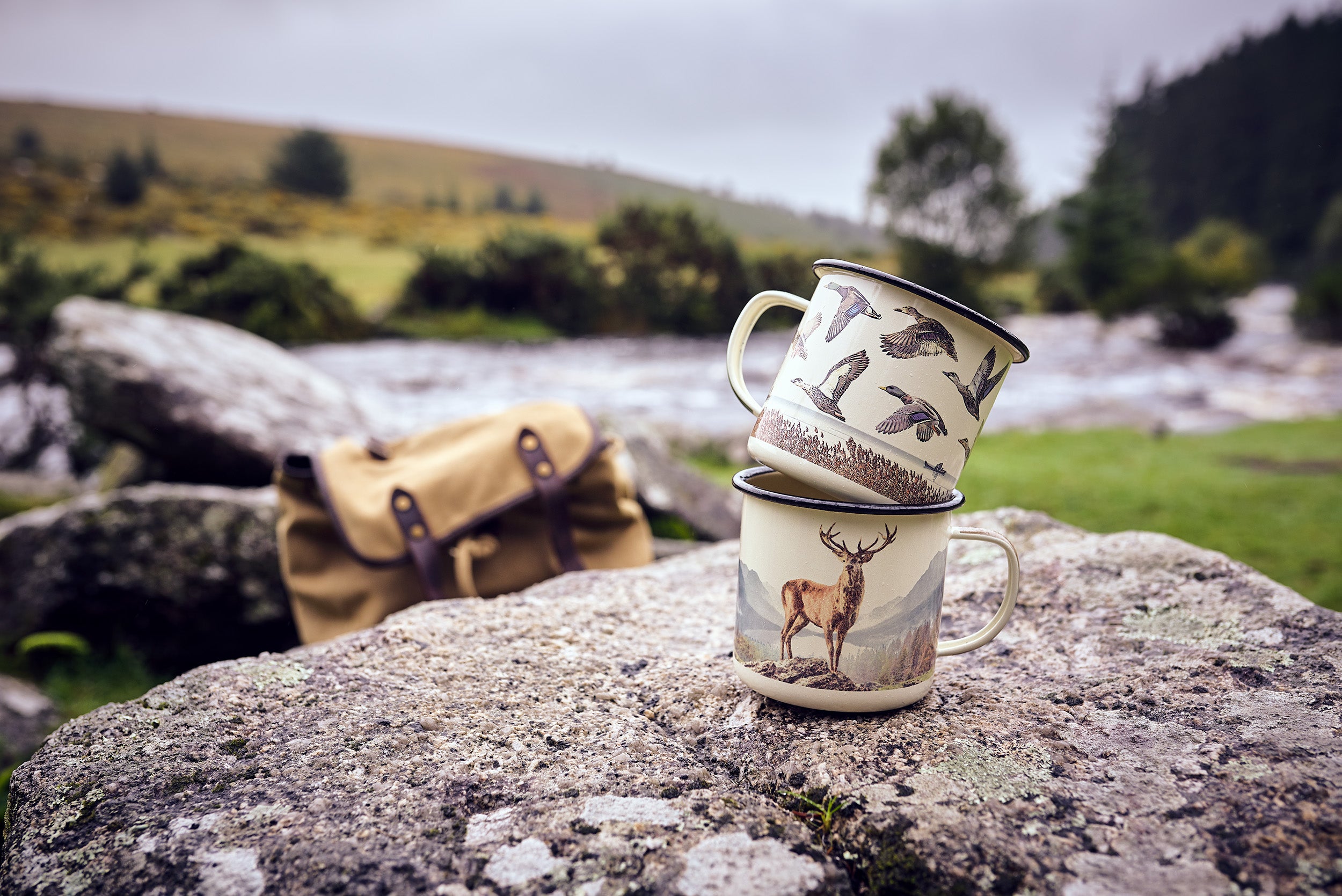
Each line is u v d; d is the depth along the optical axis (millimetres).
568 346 23938
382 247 46375
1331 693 1259
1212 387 16438
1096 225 32250
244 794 1110
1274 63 75938
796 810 1104
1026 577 1751
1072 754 1162
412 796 1104
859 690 1238
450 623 1642
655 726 1320
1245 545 5535
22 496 7582
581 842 1013
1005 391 16250
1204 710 1254
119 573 3639
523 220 67625
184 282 21875
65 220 41812
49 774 1159
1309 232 65375
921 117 30031
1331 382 16828
